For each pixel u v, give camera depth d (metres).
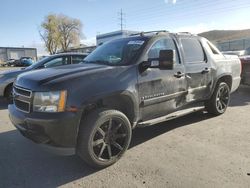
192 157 4.08
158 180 3.45
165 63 4.08
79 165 3.92
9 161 4.08
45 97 3.47
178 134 5.06
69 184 3.43
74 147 3.57
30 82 3.71
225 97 6.29
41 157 4.21
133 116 4.19
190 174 3.58
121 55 4.51
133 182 3.42
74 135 3.51
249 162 3.89
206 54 5.65
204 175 3.54
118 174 3.63
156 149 4.40
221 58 6.06
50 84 3.51
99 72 3.85
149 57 4.43
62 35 79.50
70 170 3.79
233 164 3.83
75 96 3.50
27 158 4.18
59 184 3.44
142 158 4.08
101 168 3.80
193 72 5.20
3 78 7.97
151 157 4.11
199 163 3.88
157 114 4.62
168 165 3.84
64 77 3.64
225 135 4.97
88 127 3.58
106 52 4.84
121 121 3.91
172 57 4.03
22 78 3.96
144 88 4.25
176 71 4.82
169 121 5.84
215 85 5.84
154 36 4.70
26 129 3.64
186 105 5.23
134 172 3.67
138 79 4.16
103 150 3.78
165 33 4.96
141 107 4.28
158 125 5.60
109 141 3.84
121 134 3.96
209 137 4.88
